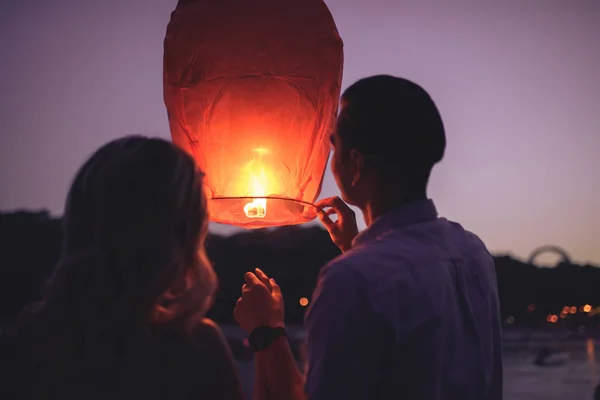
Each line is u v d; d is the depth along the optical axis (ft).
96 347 3.83
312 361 4.32
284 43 5.63
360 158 4.86
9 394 3.82
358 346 4.24
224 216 5.75
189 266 4.09
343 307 4.26
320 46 5.69
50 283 3.92
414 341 4.31
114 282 3.80
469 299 4.77
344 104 4.98
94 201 3.91
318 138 5.78
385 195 4.86
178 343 3.97
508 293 353.10
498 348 5.04
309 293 208.64
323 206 6.30
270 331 5.10
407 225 4.78
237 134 5.63
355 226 6.21
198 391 3.95
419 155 4.82
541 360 126.52
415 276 4.45
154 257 3.84
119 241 3.82
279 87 5.63
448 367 4.48
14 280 231.71
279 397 4.95
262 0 5.65
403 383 4.29
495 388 4.99
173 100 5.74
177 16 5.72
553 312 346.74
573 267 360.28
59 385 3.84
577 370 109.50
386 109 4.75
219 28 5.62
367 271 4.35
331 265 4.48
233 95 5.61
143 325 3.90
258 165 5.66
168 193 3.92
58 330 3.85
